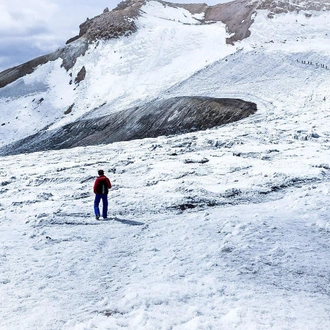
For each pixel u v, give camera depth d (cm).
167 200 1609
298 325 618
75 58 13000
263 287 780
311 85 6656
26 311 699
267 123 4306
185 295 745
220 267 887
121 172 2312
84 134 7738
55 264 933
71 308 707
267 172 1955
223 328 616
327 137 3077
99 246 1073
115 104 9062
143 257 978
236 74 8456
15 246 1077
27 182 2195
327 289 777
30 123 9794
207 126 6084
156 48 12031
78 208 1548
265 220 1220
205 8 16275
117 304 716
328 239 1073
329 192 1538
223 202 1568
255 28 11675
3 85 12975
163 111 7025
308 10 12400
